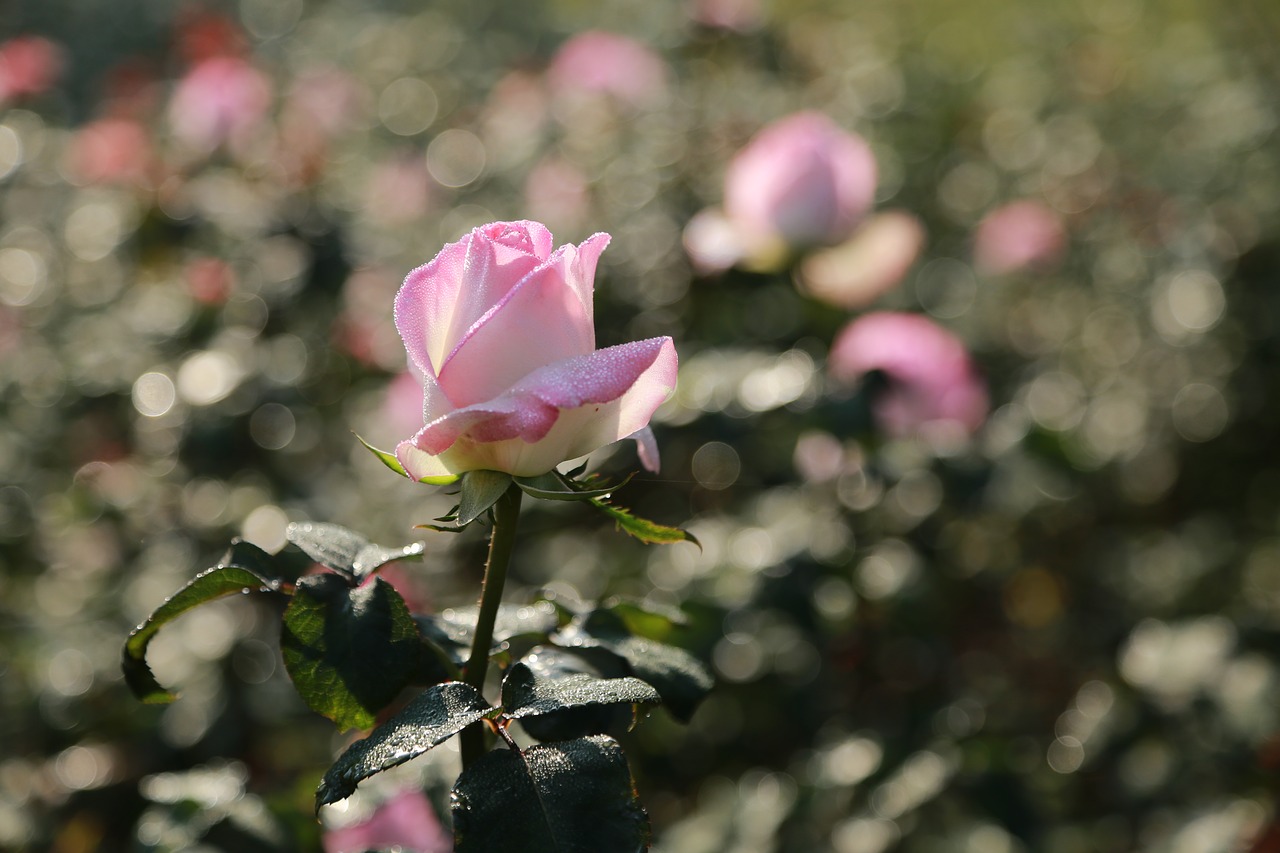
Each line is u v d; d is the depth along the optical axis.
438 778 1.04
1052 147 3.77
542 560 2.10
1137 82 4.16
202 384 1.95
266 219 2.24
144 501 2.04
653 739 1.79
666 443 1.57
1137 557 2.56
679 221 2.28
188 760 1.66
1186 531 2.65
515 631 0.91
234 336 2.12
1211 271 2.95
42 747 1.70
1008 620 2.41
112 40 4.88
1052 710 2.14
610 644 0.90
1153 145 3.72
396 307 0.86
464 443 0.86
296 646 0.85
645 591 1.90
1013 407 2.11
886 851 1.35
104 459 2.17
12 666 1.81
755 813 1.46
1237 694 1.56
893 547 1.73
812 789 1.44
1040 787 1.70
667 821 1.75
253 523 1.92
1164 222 3.23
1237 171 3.41
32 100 3.45
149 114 3.26
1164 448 2.75
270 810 1.03
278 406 2.03
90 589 2.01
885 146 3.54
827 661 1.67
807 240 1.76
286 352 2.19
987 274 3.12
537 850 0.81
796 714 1.61
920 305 2.90
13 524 2.06
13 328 2.46
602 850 0.81
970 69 4.50
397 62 4.44
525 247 0.87
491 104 3.56
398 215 2.96
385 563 0.88
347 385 2.32
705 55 3.04
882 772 1.42
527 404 0.84
